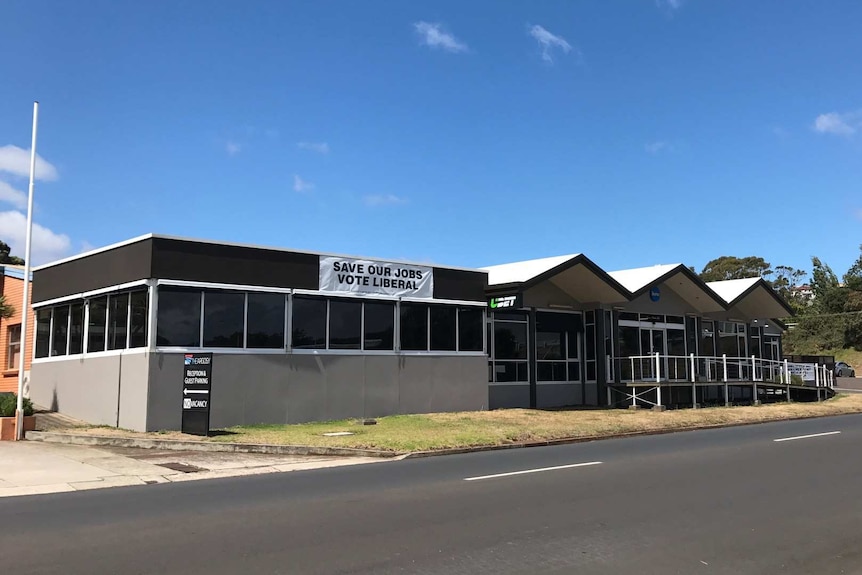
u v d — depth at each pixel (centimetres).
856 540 764
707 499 972
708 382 2977
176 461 1362
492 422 2055
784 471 1220
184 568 641
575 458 1419
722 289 3506
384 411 2180
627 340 3053
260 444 1528
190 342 1814
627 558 687
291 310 2000
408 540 744
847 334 7269
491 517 854
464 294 2423
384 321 2214
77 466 1290
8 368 2466
